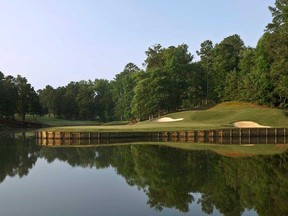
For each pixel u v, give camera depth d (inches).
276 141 2330.2
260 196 804.6
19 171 1146.0
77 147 1973.4
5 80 4943.4
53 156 1544.0
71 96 6501.0
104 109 6609.3
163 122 3371.1
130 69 6107.3
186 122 3213.6
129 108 4815.5
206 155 1512.1
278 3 2878.9
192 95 4581.7
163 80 3902.6
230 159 1374.3
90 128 2714.1
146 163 1293.1
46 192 843.4
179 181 966.4
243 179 987.9
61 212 682.8
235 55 4466.0
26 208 711.1
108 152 1679.4
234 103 3841.0
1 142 2361.0
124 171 1128.8
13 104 4680.1
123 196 804.0
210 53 4948.3
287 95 2928.2
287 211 693.9
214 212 690.8
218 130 2519.7
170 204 741.9
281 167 1172.5
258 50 3575.3
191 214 677.9
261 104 3587.6
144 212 684.7
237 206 728.3
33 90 5172.2
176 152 1644.9
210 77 4485.7
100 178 1015.0
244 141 2341.3
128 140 2440.9
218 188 881.5
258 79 3474.4
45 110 6033.5
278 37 2760.8
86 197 795.4
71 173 1101.1
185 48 4608.8
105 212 683.4
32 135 3097.9
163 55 4539.9
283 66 2711.6
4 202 756.0
